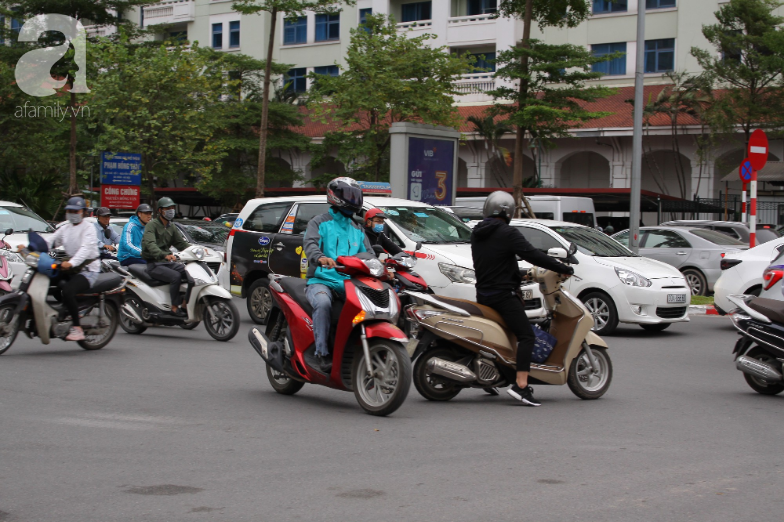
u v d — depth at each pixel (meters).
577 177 41.25
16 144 31.75
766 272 11.11
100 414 6.73
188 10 48.97
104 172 27.52
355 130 31.48
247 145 38.94
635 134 17.48
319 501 4.57
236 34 48.19
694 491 4.85
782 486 4.98
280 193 39.69
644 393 8.22
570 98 24.73
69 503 4.49
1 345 9.62
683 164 37.84
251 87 40.81
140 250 12.00
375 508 4.46
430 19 43.09
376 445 5.87
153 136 29.75
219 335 11.55
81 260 9.62
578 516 4.36
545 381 7.50
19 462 5.30
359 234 7.31
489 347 7.30
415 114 29.70
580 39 39.88
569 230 13.68
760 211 32.22
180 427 6.35
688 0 37.25
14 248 14.73
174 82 30.17
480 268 7.39
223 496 4.64
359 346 6.94
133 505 4.46
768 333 8.03
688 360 10.52
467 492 4.76
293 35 47.00
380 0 44.09
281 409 7.11
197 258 11.65
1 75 30.70
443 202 20.44
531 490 4.82
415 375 7.61
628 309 12.41
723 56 35.50
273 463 5.36
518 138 23.67
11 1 31.69
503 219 7.39
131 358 9.84
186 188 42.28
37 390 7.67
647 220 36.06
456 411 7.17
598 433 6.37
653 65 38.44
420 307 7.45
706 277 17.98
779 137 32.00
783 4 31.72
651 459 5.59
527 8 23.14
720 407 7.54
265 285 13.18
